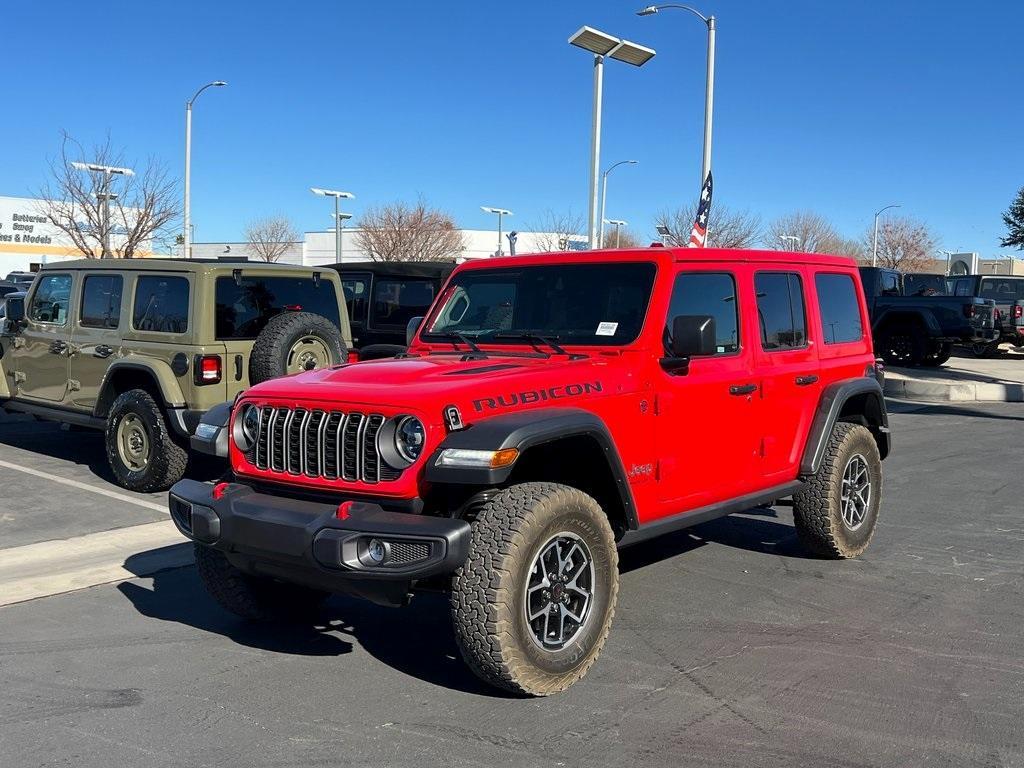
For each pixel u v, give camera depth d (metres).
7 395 9.49
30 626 4.98
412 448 3.84
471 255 60.50
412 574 3.63
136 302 8.17
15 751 3.58
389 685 4.21
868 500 6.30
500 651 3.76
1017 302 23.53
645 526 4.73
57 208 30.36
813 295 6.06
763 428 5.51
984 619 5.10
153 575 5.88
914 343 21.14
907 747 3.61
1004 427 12.72
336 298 8.80
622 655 4.55
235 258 9.13
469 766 3.45
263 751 3.58
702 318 4.46
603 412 4.41
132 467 7.93
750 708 3.95
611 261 5.04
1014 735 3.71
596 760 3.49
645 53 16.28
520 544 3.77
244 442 4.39
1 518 7.04
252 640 4.80
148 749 3.60
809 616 5.14
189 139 26.55
